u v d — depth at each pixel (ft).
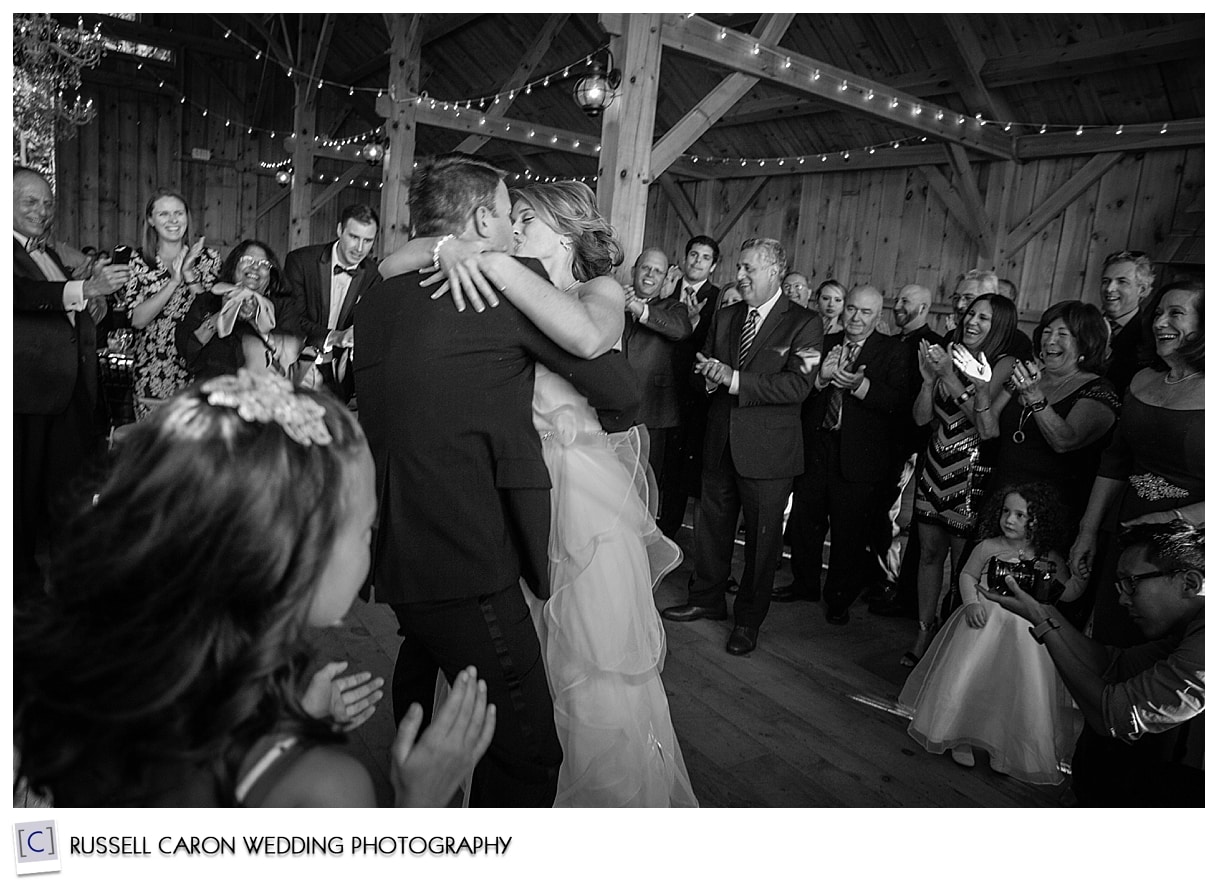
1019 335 9.77
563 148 25.04
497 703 4.68
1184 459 6.58
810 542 11.01
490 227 4.70
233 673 2.04
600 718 5.34
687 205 31.73
